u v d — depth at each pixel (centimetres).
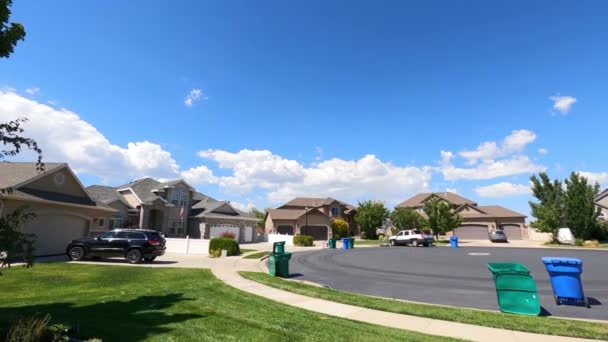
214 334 634
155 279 1330
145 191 3962
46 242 2027
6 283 1211
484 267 1789
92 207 2348
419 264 1948
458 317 778
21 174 2012
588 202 3731
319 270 1698
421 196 6431
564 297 936
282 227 5678
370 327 699
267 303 904
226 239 2445
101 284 1220
